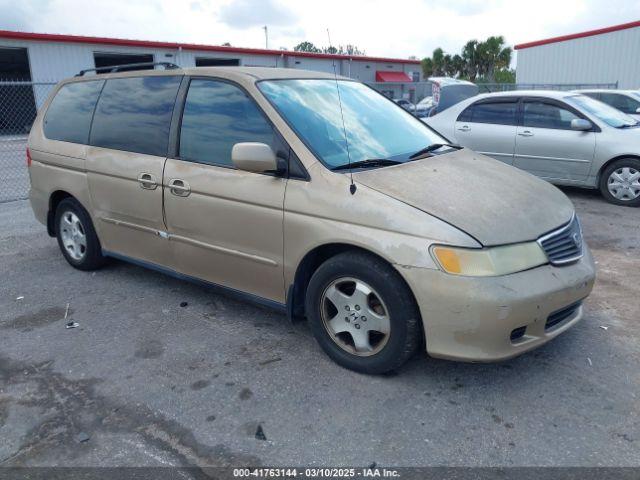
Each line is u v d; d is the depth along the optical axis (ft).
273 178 12.03
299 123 12.34
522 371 11.55
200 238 13.61
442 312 9.98
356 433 9.75
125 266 18.44
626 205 26.02
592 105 28.04
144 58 88.69
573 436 9.53
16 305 15.51
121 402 10.82
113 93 16.07
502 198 11.37
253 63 98.53
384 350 10.93
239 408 10.53
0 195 32.89
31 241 21.70
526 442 9.42
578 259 11.28
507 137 28.71
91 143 16.28
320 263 12.15
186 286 16.60
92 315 14.75
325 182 11.30
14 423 10.25
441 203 10.65
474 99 30.22
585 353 12.21
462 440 9.50
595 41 83.15
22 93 78.43
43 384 11.51
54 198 18.06
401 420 10.07
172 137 14.08
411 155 13.10
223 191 12.73
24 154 55.88
